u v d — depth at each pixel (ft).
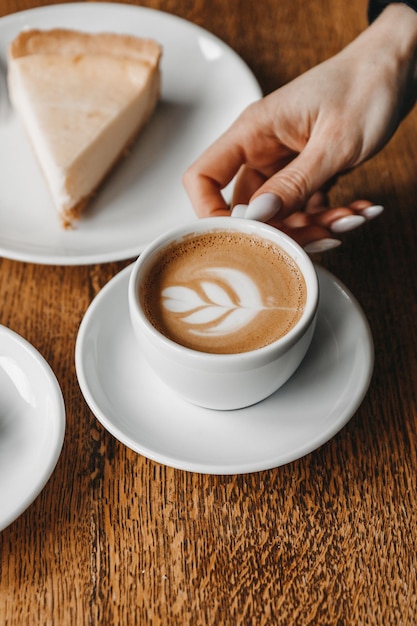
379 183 1.99
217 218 1.59
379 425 1.60
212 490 1.53
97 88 2.25
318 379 1.57
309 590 1.42
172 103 2.27
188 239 1.60
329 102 1.84
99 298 1.65
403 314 1.75
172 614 1.40
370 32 1.94
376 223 1.91
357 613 1.39
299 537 1.47
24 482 1.47
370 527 1.48
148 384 1.58
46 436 1.52
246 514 1.50
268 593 1.42
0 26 2.37
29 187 2.09
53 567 1.45
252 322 1.50
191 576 1.43
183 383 1.48
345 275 1.82
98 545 1.47
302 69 2.29
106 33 2.32
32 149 2.19
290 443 1.48
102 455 1.57
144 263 1.55
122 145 2.18
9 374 1.60
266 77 2.28
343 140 1.82
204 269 1.57
